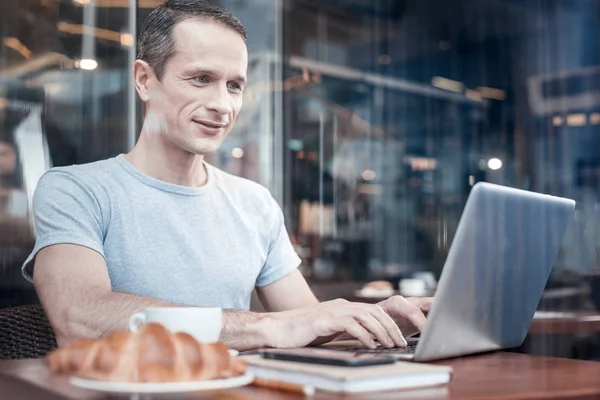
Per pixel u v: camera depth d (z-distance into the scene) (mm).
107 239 1243
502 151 5777
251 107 4984
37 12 2480
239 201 1383
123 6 2592
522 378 755
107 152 2510
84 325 972
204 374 590
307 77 5473
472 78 6117
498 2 5719
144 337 603
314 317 909
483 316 906
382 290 3229
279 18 5137
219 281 1305
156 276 1263
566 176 5270
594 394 686
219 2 4699
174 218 1286
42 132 2410
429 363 865
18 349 1190
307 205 5316
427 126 6281
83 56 2523
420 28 6062
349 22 5777
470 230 819
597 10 5195
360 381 632
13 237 2166
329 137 5559
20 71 2424
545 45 5438
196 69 1227
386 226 5879
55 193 1209
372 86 6016
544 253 961
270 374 672
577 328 1777
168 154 1282
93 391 578
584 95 5266
